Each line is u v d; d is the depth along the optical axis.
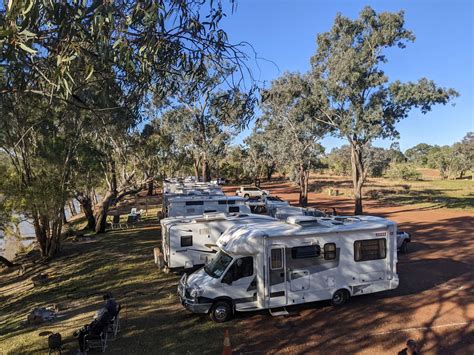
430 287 13.21
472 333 9.67
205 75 6.67
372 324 10.26
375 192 52.97
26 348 9.37
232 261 10.61
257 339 9.55
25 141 18.08
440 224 27.16
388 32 26.66
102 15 4.07
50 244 21.47
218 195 23.55
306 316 10.89
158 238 23.81
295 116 34.25
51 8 4.06
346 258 11.41
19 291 16.16
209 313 10.65
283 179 84.94
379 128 27.69
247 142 59.62
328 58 29.56
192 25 5.41
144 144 28.42
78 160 19.89
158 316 11.16
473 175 89.12
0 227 18.77
